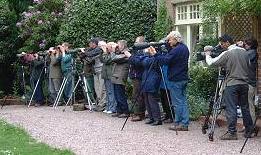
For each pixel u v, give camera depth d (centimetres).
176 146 1011
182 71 1178
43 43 2017
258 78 1420
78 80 1703
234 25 1526
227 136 1078
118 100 1422
